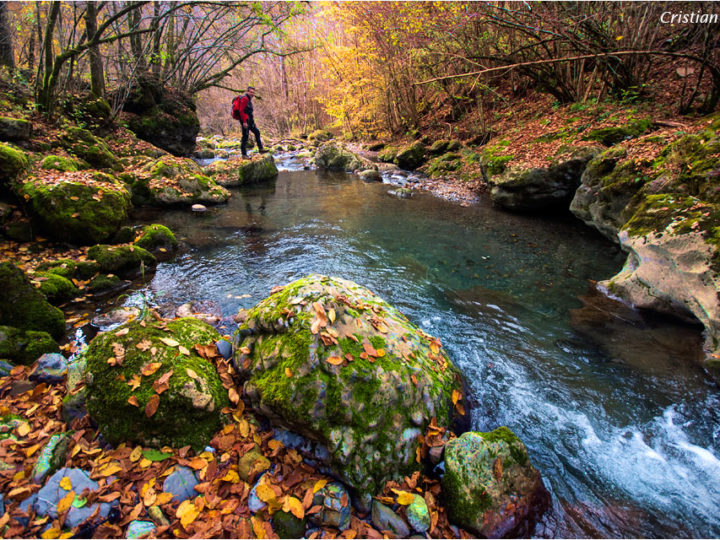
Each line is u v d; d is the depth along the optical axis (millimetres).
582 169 7375
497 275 5484
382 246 6539
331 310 2721
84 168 7926
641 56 9055
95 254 5039
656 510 2383
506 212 8555
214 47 15664
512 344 3955
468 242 6723
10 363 2971
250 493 2168
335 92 20656
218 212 8289
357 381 2457
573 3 9141
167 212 8023
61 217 5367
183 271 5363
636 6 8531
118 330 2744
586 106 9930
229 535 1956
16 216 5453
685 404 3154
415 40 11875
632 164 6020
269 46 18922
